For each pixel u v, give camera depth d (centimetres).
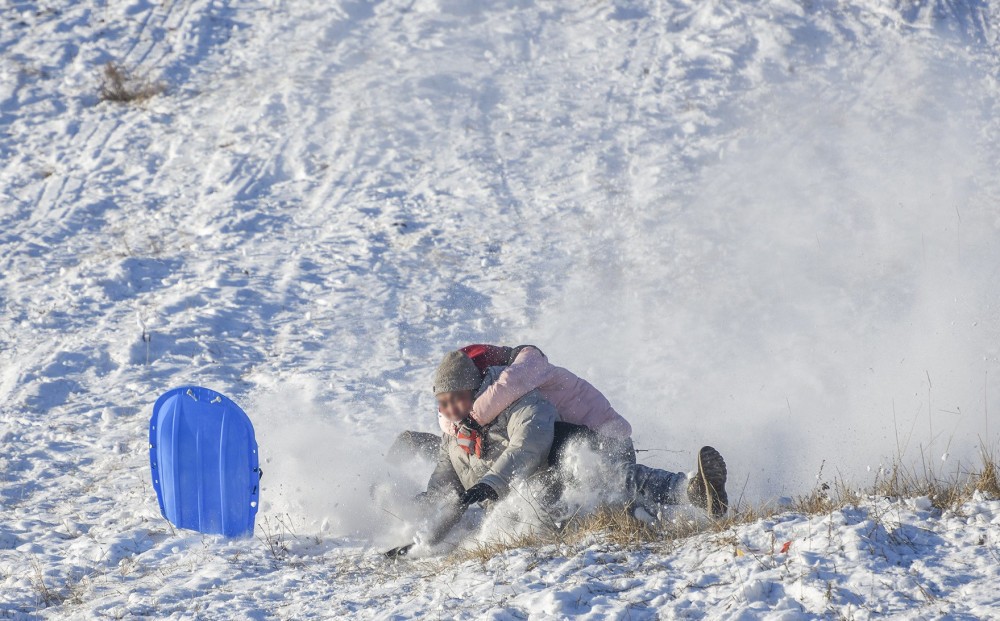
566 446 1412
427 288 2897
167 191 3709
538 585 1152
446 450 1532
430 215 3447
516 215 3409
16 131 4225
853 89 4194
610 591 1110
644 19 4878
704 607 1036
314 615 1168
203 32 4991
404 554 1403
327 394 2219
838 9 4759
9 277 3047
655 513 1363
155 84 4538
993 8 4700
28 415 2166
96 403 2231
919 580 1024
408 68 4591
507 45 4788
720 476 1284
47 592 1304
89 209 3578
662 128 4000
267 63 4716
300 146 3978
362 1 5206
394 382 2286
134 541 1480
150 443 1527
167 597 1258
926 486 1291
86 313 2780
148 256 3169
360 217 3444
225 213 3491
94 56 4797
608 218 3331
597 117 4119
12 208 3584
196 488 1516
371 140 3988
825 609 990
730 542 1184
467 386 1424
